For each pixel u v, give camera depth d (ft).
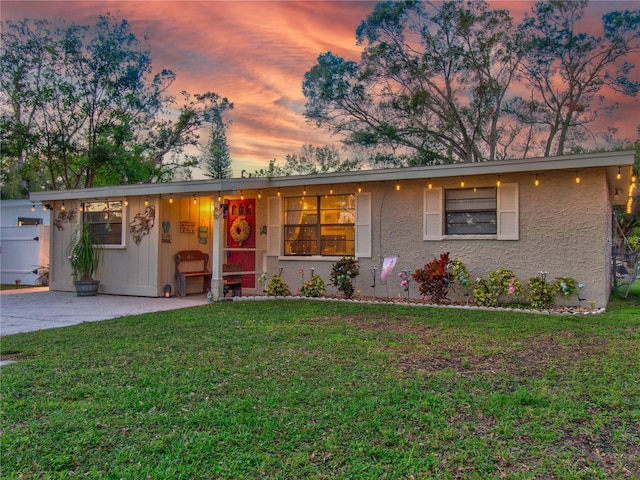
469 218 29.30
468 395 11.60
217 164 80.43
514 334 18.78
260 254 35.70
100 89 67.36
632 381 12.63
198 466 8.25
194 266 38.22
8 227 49.62
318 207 33.86
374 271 31.55
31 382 12.83
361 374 13.34
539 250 27.04
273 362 14.67
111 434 9.52
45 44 62.95
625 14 60.54
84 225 37.17
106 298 34.47
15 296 35.94
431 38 68.74
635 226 73.46
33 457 8.59
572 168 25.66
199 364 14.52
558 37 64.18
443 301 28.68
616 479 7.79
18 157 66.18
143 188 34.30
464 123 70.54
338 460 8.45
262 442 9.13
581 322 21.43
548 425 9.88
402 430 9.65
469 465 8.27
